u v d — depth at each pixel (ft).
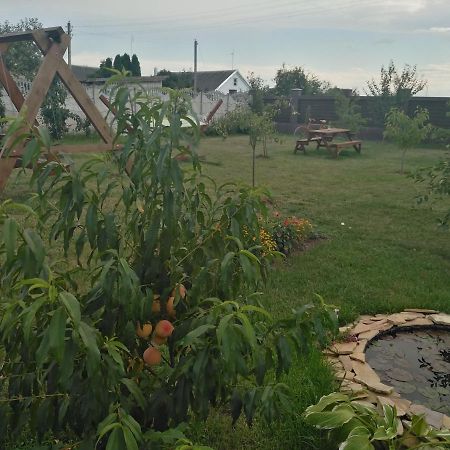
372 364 11.66
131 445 4.24
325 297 14.82
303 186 34.71
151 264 5.65
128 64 122.93
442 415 9.33
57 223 5.57
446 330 13.43
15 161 18.38
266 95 89.81
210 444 8.33
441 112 66.85
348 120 68.44
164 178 5.35
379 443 7.29
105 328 5.28
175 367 5.50
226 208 6.16
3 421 5.46
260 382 5.45
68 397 5.17
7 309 4.67
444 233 22.93
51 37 18.19
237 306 4.77
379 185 35.55
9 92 18.52
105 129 19.33
